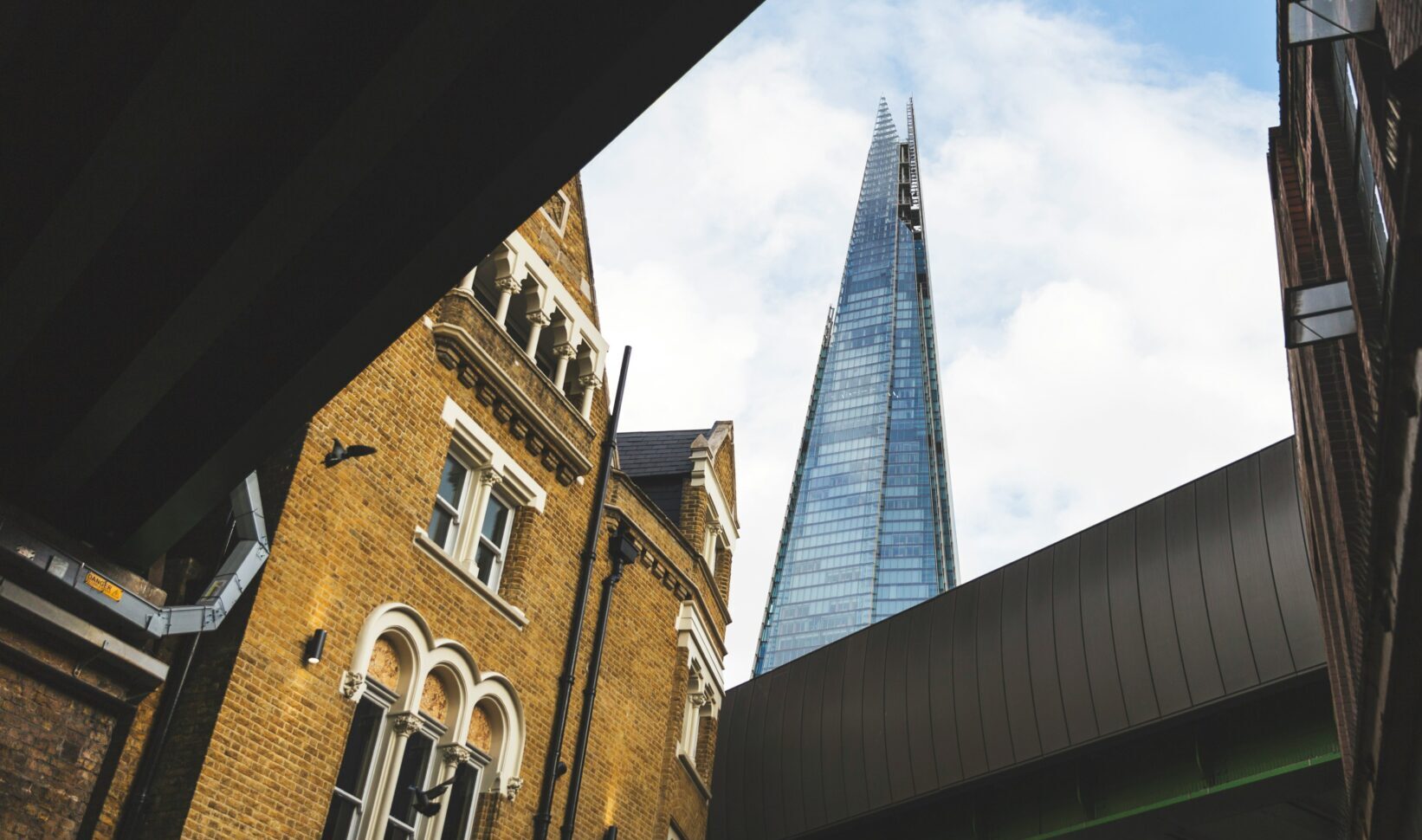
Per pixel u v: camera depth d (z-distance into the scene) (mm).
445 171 9641
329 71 9203
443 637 16844
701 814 25766
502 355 18688
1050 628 38312
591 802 20031
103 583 12844
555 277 20438
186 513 13195
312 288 10844
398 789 16125
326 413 15625
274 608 14422
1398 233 10766
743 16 8102
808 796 45375
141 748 13281
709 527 27031
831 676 45469
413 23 8555
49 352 11984
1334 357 19281
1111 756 37688
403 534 16500
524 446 19375
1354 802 19328
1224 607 33781
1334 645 24328
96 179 9672
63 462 12641
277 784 13984
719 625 26781
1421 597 12766
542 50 8578
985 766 39781
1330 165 16234
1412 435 11562
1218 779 34406
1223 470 34750
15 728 12008
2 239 11008
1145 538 36281
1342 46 14562
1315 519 24391
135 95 8977
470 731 17469
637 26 8180
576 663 19859
